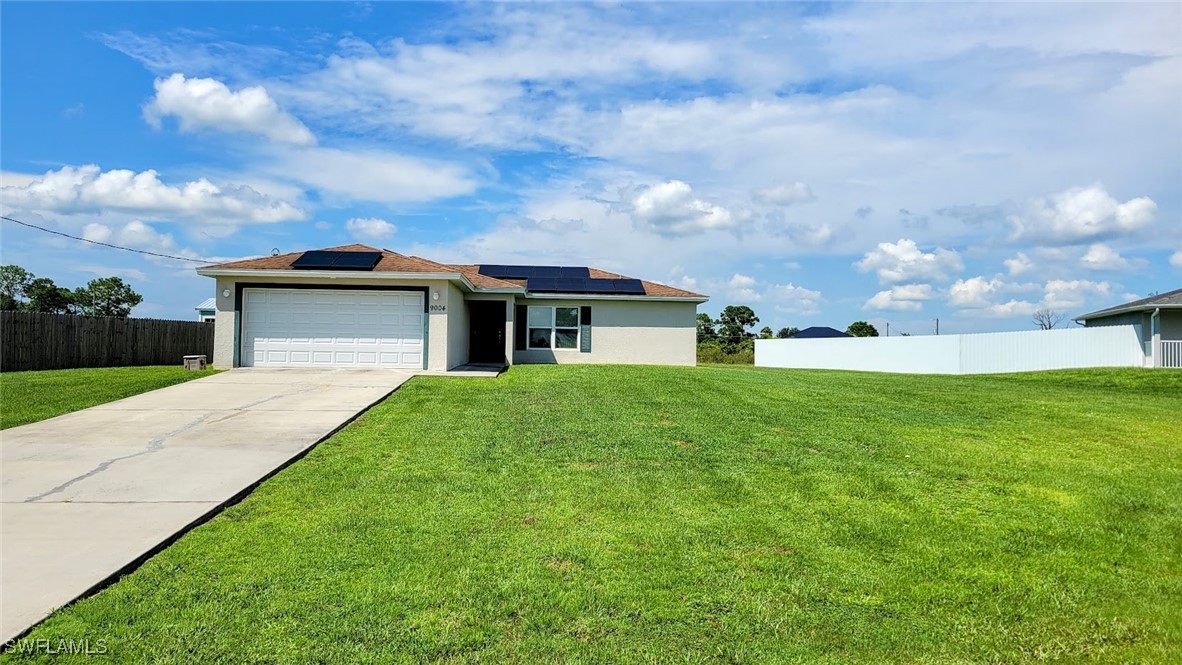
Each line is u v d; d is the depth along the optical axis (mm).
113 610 4129
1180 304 23328
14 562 4750
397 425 9828
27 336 17281
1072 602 4559
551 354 23438
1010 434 9719
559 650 3836
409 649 3803
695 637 4020
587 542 5414
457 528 5672
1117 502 6609
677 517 6039
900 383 16266
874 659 3838
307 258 17891
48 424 9547
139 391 12672
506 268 26078
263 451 8039
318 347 17000
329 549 5172
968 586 4777
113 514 5793
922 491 6910
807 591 4645
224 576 4668
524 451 8328
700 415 10820
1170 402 13273
